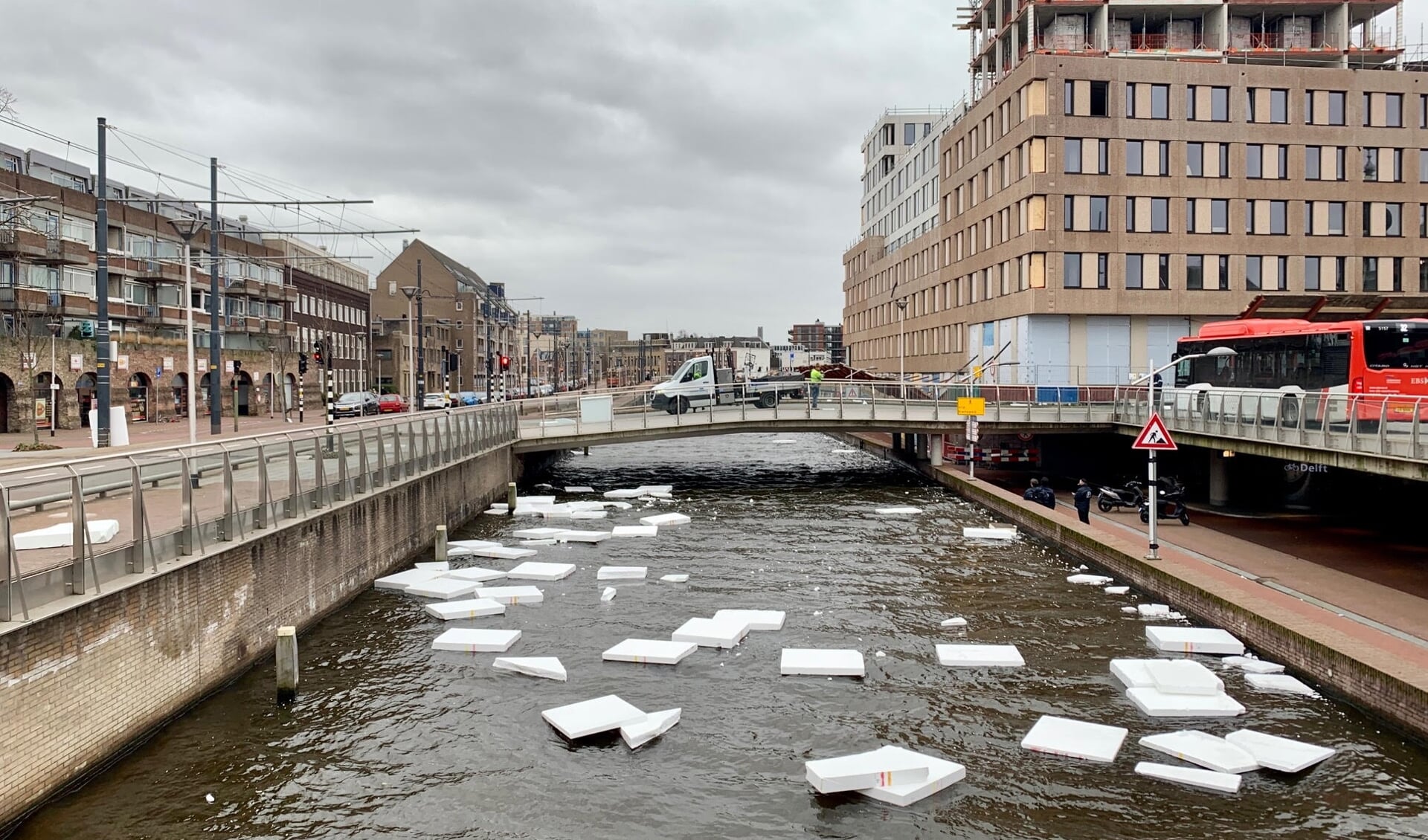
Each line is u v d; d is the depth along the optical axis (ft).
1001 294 186.39
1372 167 174.09
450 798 38.11
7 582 32.94
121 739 39.22
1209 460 109.91
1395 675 42.80
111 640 38.37
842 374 227.20
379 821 36.29
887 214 320.91
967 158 211.41
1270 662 52.54
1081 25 185.57
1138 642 58.03
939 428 135.74
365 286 354.74
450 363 178.29
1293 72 171.53
